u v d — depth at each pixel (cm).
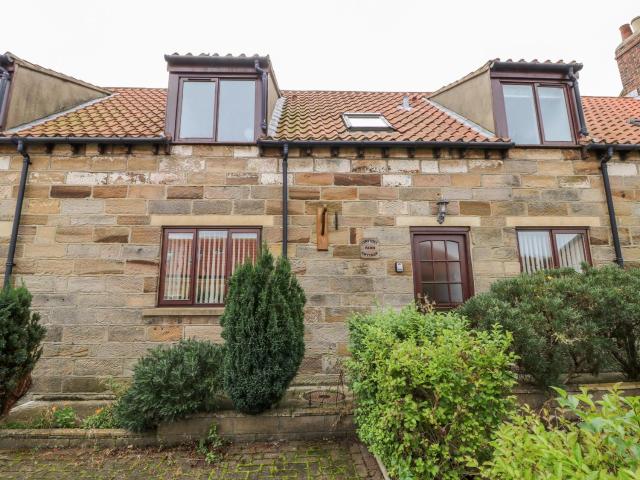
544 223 719
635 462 154
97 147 696
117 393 541
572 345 468
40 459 429
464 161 735
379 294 687
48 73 795
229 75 753
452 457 330
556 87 791
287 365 475
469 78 835
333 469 403
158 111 855
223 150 716
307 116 877
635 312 462
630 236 721
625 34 1184
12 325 478
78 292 657
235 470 403
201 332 656
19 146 668
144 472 401
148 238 682
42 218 673
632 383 517
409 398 327
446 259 715
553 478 152
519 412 454
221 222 694
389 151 727
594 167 741
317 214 702
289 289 502
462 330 396
